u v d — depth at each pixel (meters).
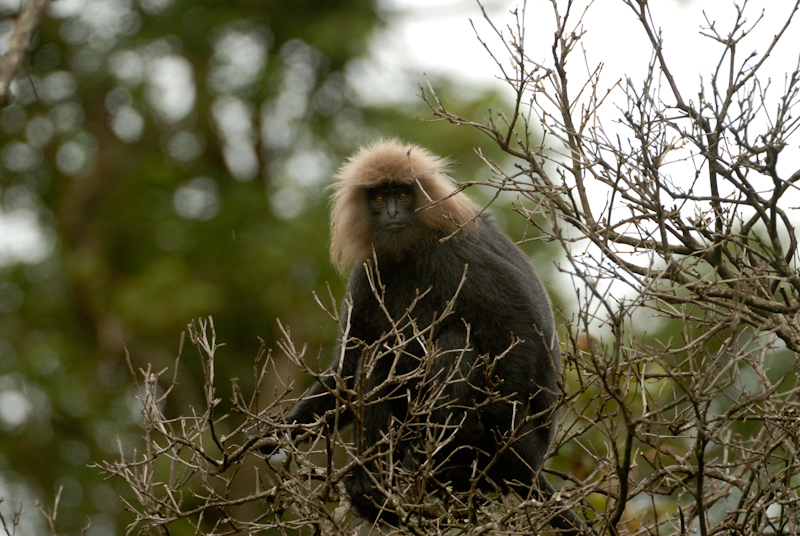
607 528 7.74
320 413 10.57
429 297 10.40
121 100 30.81
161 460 22.88
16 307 30.36
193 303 27.45
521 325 10.09
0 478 27.17
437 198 10.52
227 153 32.03
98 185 31.53
